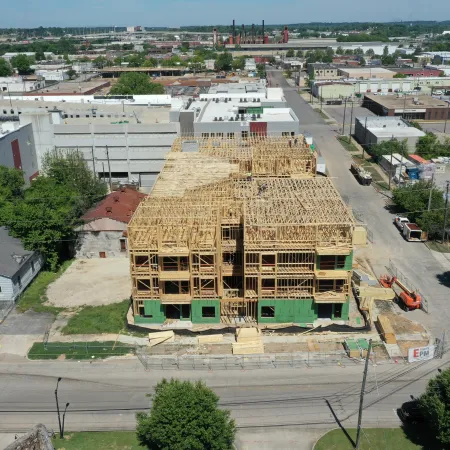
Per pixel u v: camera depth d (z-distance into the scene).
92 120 117.19
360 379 50.16
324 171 114.38
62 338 57.78
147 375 51.41
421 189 92.69
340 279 56.75
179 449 37.00
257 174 84.75
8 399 48.50
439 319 60.09
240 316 60.69
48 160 92.81
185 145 88.44
